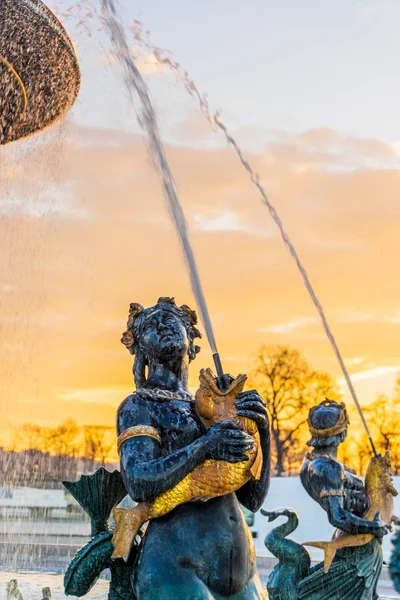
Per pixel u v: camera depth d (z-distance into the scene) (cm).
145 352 454
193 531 425
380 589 986
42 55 852
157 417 436
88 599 778
